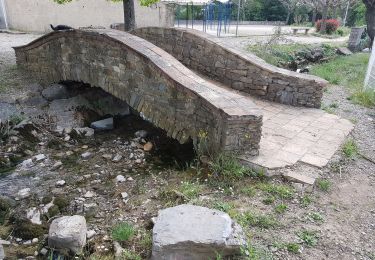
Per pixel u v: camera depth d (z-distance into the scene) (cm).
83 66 722
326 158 498
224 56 756
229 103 481
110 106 809
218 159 464
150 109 596
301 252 330
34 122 714
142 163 587
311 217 382
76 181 534
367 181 464
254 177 456
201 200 407
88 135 704
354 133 617
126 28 1005
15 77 882
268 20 4366
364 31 2011
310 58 1380
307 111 691
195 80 539
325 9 2653
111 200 470
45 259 360
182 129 548
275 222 369
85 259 346
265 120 629
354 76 1086
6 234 412
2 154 612
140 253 337
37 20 1705
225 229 321
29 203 477
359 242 348
